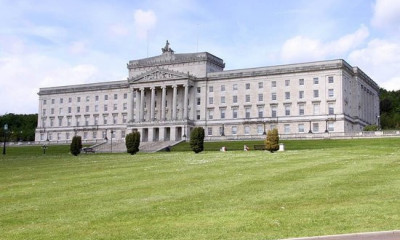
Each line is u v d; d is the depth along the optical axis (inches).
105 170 1870.1
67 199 1173.7
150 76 5925.2
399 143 3326.8
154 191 1242.0
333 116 5039.4
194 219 890.7
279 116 5369.1
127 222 892.6
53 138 6811.0
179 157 2527.1
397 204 941.2
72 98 6752.0
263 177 1422.2
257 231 778.8
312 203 991.0
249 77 5595.5
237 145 4298.7
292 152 2573.8
